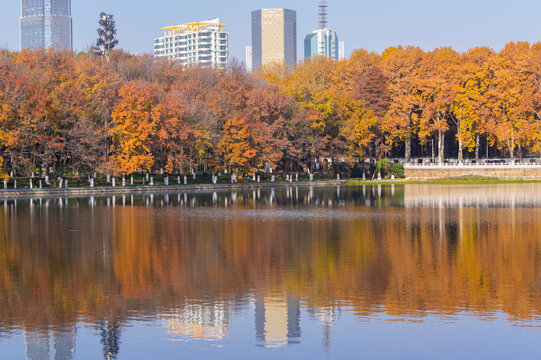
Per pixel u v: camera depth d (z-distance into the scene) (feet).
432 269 192.44
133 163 538.47
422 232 277.03
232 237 260.62
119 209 378.94
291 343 127.34
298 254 219.00
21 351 123.03
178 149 576.20
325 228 291.17
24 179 553.23
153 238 256.93
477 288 168.04
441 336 130.62
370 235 267.39
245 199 468.34
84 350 123.85
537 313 145.28
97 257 212.43
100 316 144.05
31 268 193.88
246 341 128.57
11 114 476.95
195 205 412.98
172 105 565.53
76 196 489.26
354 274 185.37
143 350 123.95
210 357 120.57
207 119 618.85
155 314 145.38
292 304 153.17
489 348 124.16
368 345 126.00
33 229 282.56
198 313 146.30
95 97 558.15
